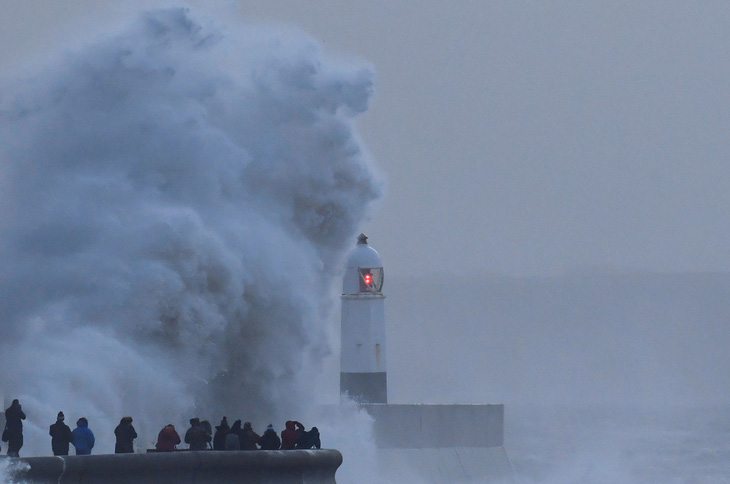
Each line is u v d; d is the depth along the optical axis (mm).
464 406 107688
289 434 76812
